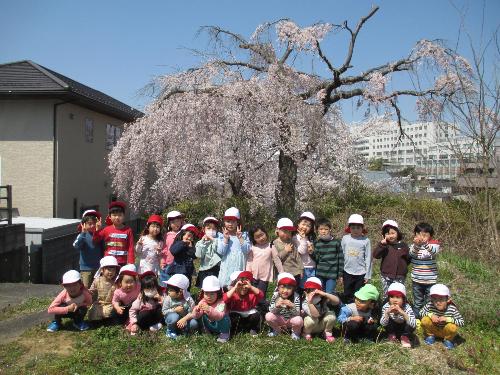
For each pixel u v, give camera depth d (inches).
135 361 176.4
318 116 411.8
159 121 419.5
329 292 222.2
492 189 359.3
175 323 198.5
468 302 233.6
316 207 453.1
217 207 447.5
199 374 163.2
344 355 182.1
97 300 221.3
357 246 232.1
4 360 179.5
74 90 516.4
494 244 338.3
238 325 206.2
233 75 408.2
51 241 399.5
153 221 244.1
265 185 460.1
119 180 500.7
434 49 405.4
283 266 221.6
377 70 424.8
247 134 415.2
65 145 548.1
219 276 221.6
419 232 220.7
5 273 352.5
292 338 198.8
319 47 398.6
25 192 528.1
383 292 236.1
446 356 185.9
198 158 431.2
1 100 525.7
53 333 208.7
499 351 192.9
